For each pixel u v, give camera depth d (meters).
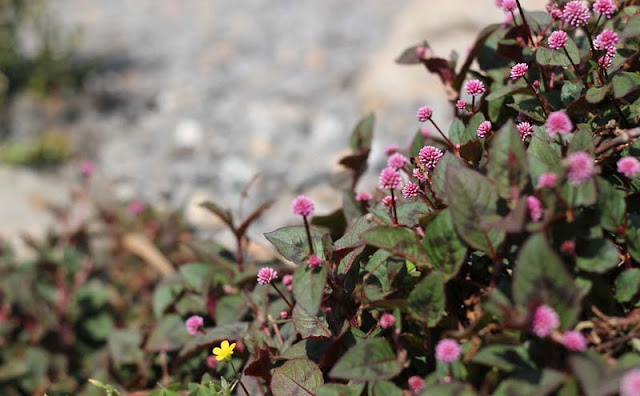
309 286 0.53
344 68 2.16
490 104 0.60
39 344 0.95
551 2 0.63
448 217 0.52
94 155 1.78
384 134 1.74
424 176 0.57
